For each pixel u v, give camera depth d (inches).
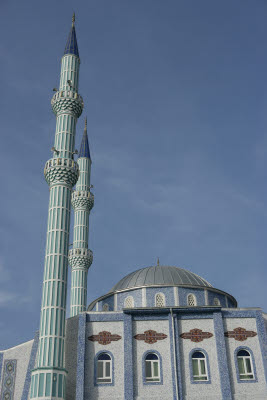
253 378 1290.6
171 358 1307.8
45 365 1269.7
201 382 1279.5
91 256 2102.6
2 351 1509.6
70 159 1651.1
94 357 1318.9
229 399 1239.5
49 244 1488.7
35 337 1503.4
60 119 1759.4
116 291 1626.5
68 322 1427.2
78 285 2032.5
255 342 1341.0
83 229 2146.9
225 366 1288.1
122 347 1336.1
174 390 1262.3
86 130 2534.5
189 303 1560.0
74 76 1876.2
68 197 1600.6
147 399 1253.1
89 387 1273.4
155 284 1577.3
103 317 1380.4
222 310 1386.6
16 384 1451.8
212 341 1339.8
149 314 1379.2
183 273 1685.5
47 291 1395.2
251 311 1387.8
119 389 1270.9
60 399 1230.3
